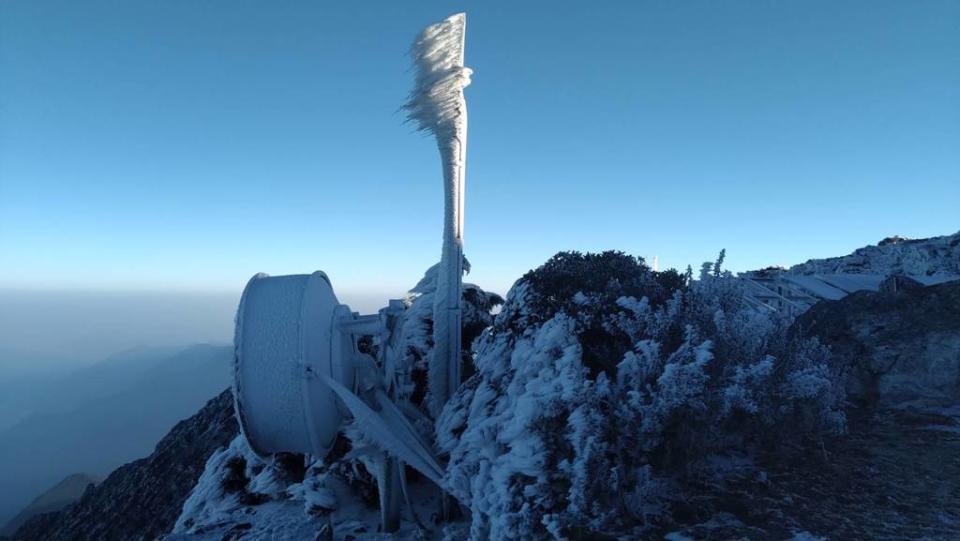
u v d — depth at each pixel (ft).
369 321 35.01
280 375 29.35
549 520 20.43
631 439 24.12
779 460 26.73
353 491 38.04
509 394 26.68
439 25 36.47
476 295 53.67
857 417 32.96
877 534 18.97
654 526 21.44
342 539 31.30
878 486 22.99
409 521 32.91
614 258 38.78
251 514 38.11
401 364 40.47
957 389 32.81
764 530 20.01
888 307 39.04
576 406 23.18
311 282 31.58
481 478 24.22
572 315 30.58
